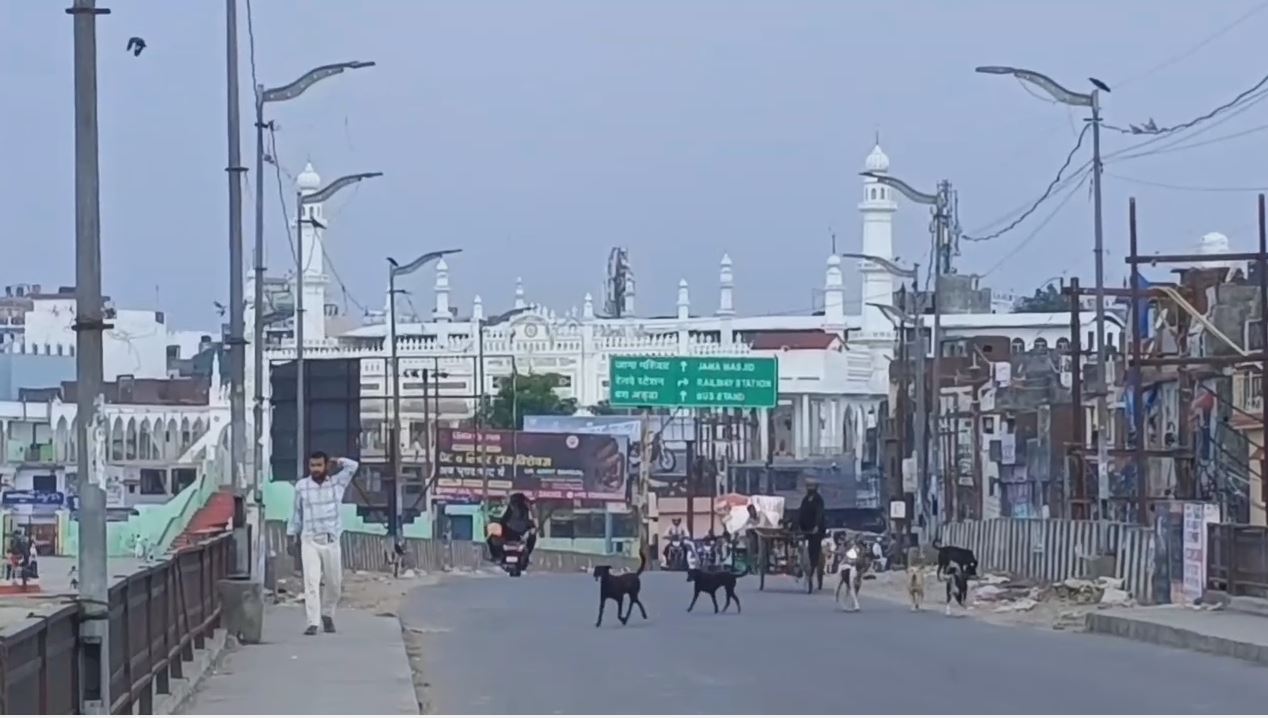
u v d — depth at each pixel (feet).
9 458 273.95
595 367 426.10
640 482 316.40
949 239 385.29
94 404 44.19
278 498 212.02
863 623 102.99
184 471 282.36
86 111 45.06
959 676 69.41
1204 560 107.65
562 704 61.57
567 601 128.47
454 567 241.96
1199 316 146.72
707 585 115.65
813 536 142.41
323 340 421.18
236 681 67.36
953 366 310.86
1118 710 57.93
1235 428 152.35
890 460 293.23
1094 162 136.77
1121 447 195.31
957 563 123.44
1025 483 237.25
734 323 472.85
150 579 55.01
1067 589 123.44
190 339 445.37
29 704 35.86
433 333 446.19
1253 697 62.23
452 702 62.49
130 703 49.85
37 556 189.88
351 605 122.72
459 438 304.30
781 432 386.52
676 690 65.36
